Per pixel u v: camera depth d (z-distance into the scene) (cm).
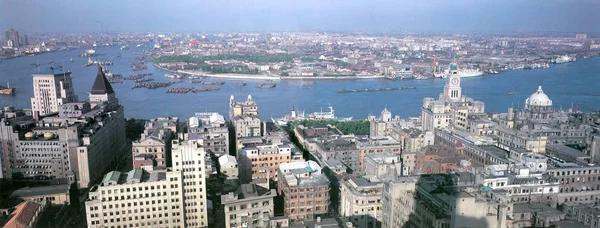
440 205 17738
